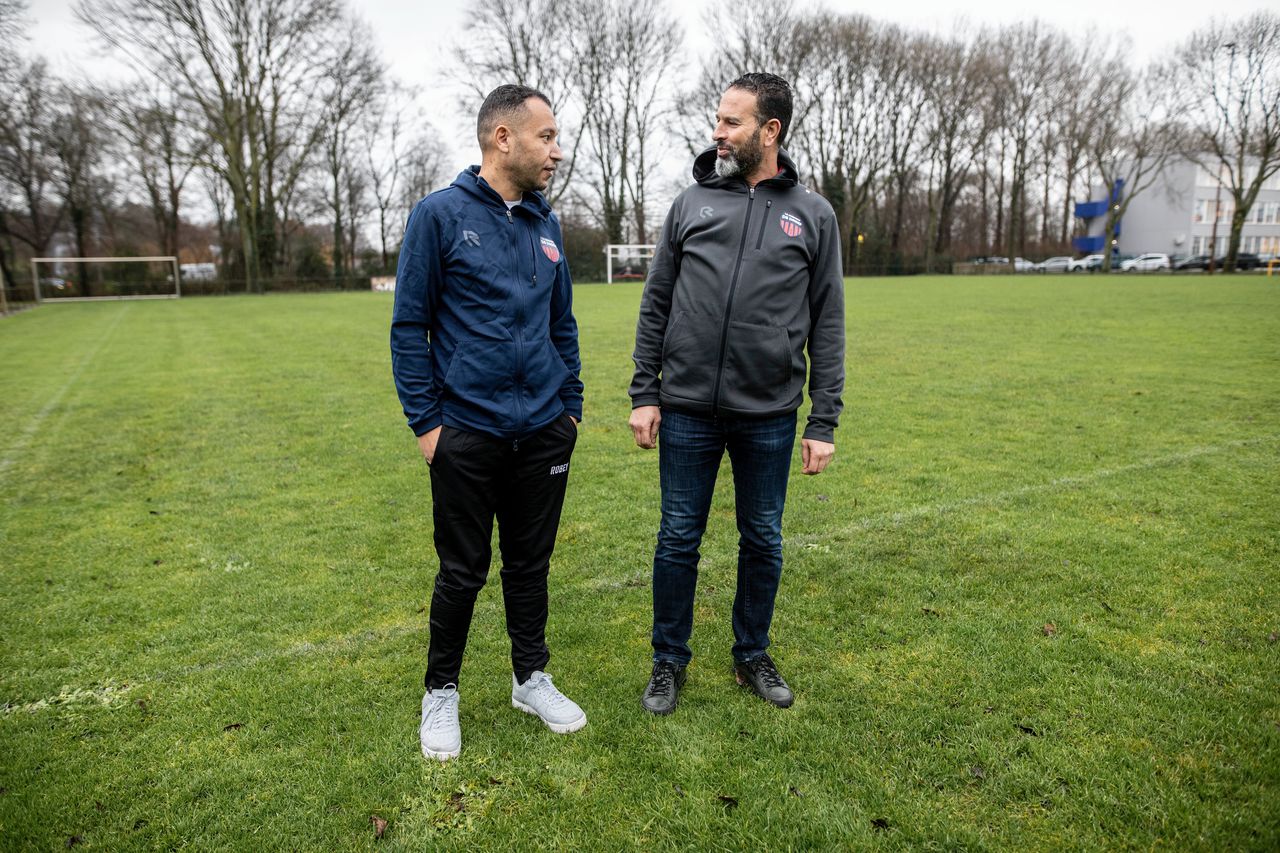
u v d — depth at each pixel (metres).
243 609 2.93
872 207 47.41
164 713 2.26
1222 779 1.88
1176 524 3.60
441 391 1.99
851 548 3.42
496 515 2.18
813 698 2.28
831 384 2.19
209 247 45.09
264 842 1.74
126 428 6.07
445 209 1.91
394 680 2.42
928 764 1.96
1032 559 3.25
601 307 18.64
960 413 6.09
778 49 37.81
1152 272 41.28
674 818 1.79
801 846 1.70
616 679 2.41
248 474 4.77
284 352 10.59
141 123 27.81
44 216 33.72
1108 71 39.03
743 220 2.12
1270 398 6.34
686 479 2.23
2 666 2.53
